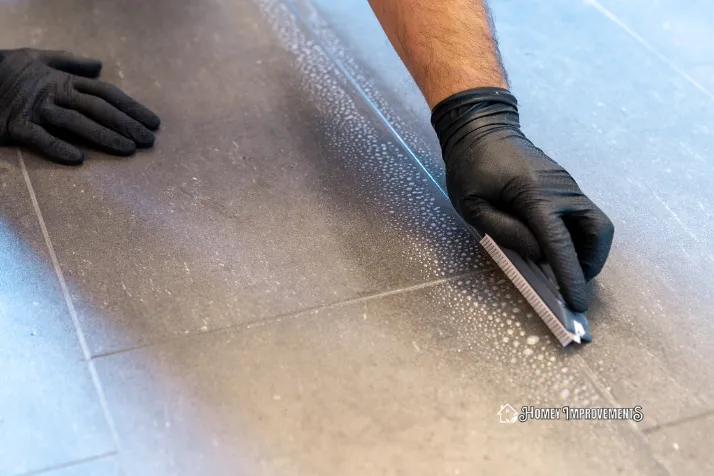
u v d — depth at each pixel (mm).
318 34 1686
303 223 1238
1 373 993
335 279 1150
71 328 1050
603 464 955
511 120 1167
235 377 1010
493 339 1087
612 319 1125
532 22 1763
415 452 950
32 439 932
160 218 1224
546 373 1050
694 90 1599
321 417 975
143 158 1337
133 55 1561
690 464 963
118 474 908
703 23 1798
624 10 1823
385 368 1036
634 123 1505
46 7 1647
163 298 1100
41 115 1325
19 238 1168
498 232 1096
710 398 1036
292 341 1059
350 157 1384
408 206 1290
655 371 1063
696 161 1425
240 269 1152
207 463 924
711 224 1296
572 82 1598
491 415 995
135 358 1021
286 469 923
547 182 1089
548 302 1083
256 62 1586
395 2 1192
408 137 1443
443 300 1135
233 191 1286
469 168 1127
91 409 965
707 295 1175
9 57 1377
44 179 1276
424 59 1181
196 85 1507
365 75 1586
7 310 1064
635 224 1286
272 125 1436
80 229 1193
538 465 948
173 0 1721
